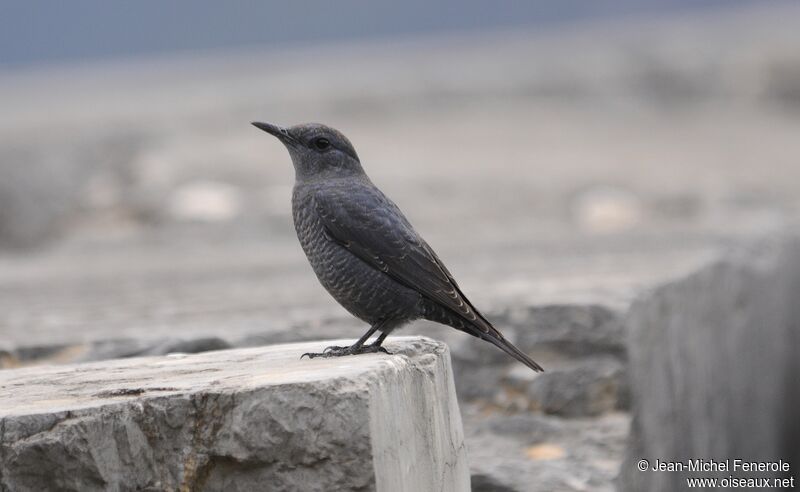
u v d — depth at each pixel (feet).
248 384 19.20
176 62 245.86
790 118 140.26
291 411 18.72
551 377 32.32
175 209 73.05
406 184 84.07
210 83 160.76
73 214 75.31
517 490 28.63
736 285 43.93
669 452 34.63
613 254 46.80
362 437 18.53
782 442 50.70
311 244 24.97
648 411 33.14
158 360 24.22
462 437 23.97
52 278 51.75
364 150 105.91
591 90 146.10
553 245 53.11
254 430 18.83
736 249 47.14
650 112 141.79
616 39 183.83
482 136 118.11
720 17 237.25
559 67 155.94
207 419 19.08
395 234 24.22
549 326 32.91
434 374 22.16
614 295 33.65
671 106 145.38
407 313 24.29
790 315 54.60
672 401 35.45
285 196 75.56
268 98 137.49
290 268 50.19
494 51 182.29
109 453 19.07
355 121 128.57
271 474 18.81
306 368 20.51
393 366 20.31
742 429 43.21
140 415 19.12
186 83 164.76
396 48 217.97
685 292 37.68
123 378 21.62
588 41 185.47
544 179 86.69
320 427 18.63
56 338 32.73
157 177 84.07
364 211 24.45
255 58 216.74
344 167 25.79
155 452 19.11
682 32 189.26
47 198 73.87
